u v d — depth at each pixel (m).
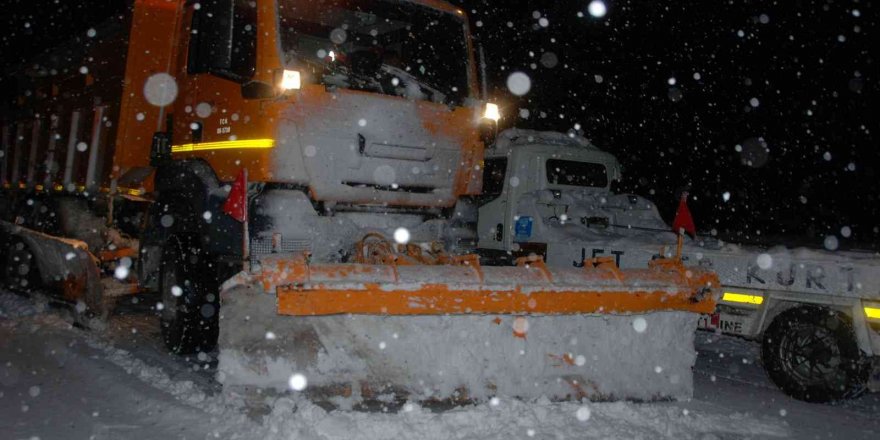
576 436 4.36
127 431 4.44
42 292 8.12
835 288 5.79
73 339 6.79
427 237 6.16
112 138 7.37
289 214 5.41
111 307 8.30
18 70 9.96
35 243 8.09
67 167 8.52
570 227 8.16
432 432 4.26
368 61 6.04
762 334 6.23
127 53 7.02
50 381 5.53
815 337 5.82
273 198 5.38
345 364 4.75
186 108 6.43
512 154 8.73
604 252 7.51
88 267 7.29
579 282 5.03
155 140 6.77
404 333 4.85
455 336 4.93
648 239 7.62
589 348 5.21
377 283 4.55
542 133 9.30
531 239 8.34
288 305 4.38
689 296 5.34
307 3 5.70
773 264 6.18
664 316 5.40
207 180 5.95
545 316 5.11
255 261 5.31
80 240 7.93
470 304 4.75
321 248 5.50
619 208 8.71
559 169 8.78
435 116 6.13
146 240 6.91
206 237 5.94
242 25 5.74
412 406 4.50
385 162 5.86
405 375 4.82
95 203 8.00
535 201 8.38
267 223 5.34
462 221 6.36
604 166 9.26
